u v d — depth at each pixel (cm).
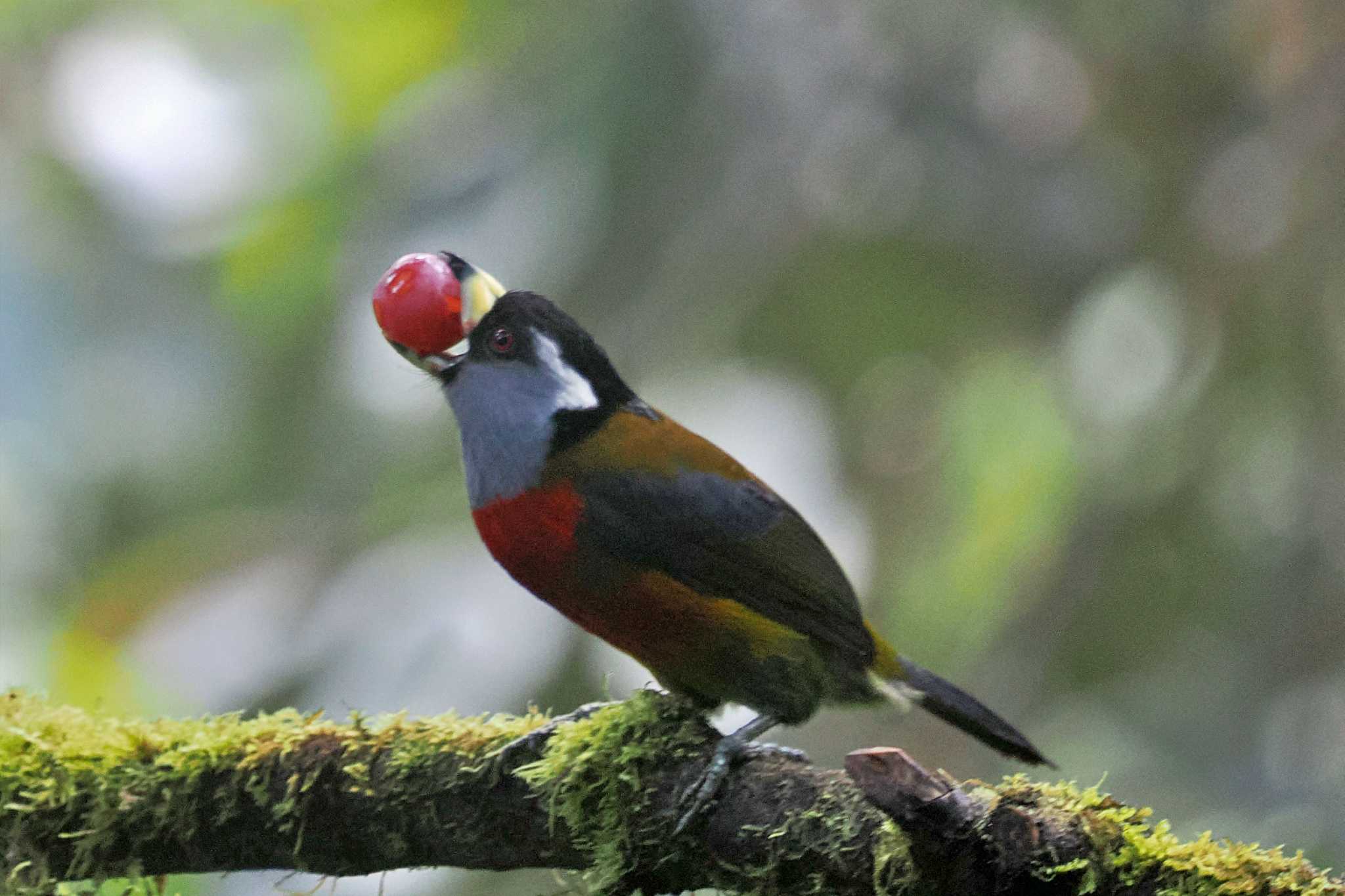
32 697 678
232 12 1404
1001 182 1172
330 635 931
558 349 749
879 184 1162
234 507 1297
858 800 566
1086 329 1176
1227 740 1059
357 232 1192
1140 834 516
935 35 1138
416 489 1026
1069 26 1142
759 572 729
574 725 620
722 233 1112
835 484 1063
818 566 747
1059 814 520
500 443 736
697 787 590
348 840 636
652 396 1083
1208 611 1140
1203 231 1109
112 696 1003
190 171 1373
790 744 1150
